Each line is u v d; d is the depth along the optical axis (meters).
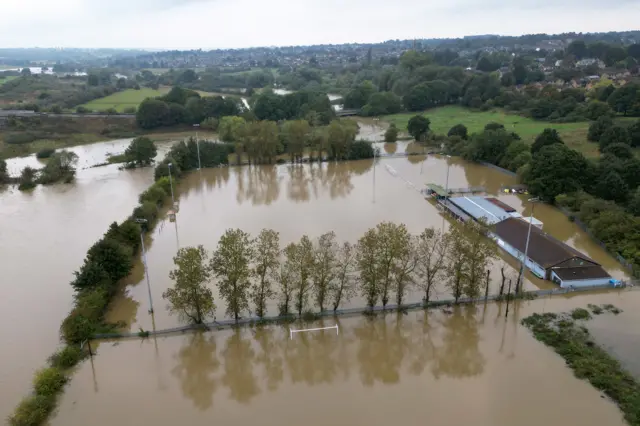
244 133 155.38
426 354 59.69
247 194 124.94
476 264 67.56
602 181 108.50
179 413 49.91
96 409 50.28
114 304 70.69
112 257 72.38
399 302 68.38
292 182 136.12
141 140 155.50
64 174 140.62
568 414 48.84
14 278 78.69
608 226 90.88
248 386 54.31
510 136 153.00
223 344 61.69
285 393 53.09
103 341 62.09
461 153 162.00
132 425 48.16
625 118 194.00
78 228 101.25
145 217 97.69
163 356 59.38
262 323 64.94
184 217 106.56
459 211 105.19
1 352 59.59
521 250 83.06
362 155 161.25
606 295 72.38
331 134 156.12
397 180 137.50
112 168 153.25
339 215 106.62
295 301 69.38
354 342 62.09
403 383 54.44
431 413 49.41
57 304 71.00
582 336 61.91
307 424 48.12
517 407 50.03
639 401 49.44
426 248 69.56
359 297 71.19
